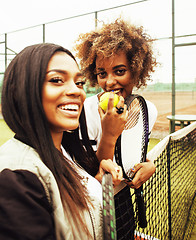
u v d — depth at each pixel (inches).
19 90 19.2
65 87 20.7
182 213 84.4
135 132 41.9
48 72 19.8
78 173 28.0
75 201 22.0
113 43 43.1
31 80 19.1
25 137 20.4
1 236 13.4
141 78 55.2
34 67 19.3
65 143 32.7
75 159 33.4
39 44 21.3
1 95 20.8
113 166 30.4
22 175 16.0
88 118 46.9
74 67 22.0
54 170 20.3
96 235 23.6
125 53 45.5
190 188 105.5
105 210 21.2
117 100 35.8
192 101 614.9
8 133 278.7
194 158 128.9
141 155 41.0
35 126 19.4
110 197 21.3
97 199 25.9
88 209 23.1
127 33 45.8
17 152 18.6
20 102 19.2
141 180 35.9
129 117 42.7
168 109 519.5
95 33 51.5
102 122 34.6
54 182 18.4
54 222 18.3
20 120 20.1
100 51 45.1
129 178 34.6
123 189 34.9
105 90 50.2
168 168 61.8
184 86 621.0
